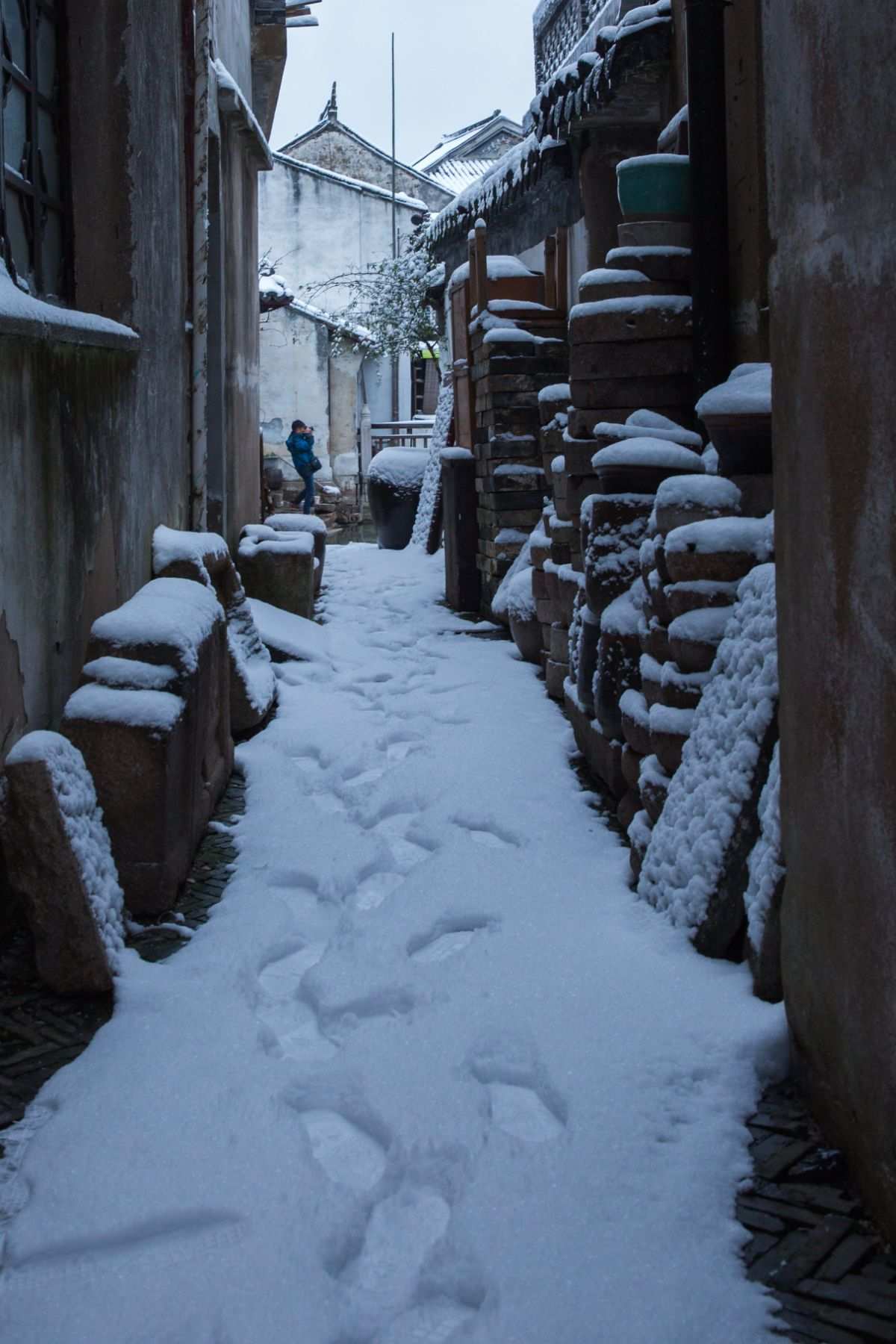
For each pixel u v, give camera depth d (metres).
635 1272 2.49
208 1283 2.48
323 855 4.93
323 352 28.03
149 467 5.96
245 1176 2.80
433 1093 3.12
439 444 14.47
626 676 5.24
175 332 6.66
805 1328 2.37
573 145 9.29
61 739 3.96
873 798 2.60
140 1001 3.70
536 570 7.57
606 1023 3.42
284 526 11.37
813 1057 3.03
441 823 5.23
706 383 5.91
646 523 5.56
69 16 5.45
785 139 3.03
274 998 3.80
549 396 7.80
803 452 3.00
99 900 3.84
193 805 4.84
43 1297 2.46
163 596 5.18
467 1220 2.64
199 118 6.96
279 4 13.14
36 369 4.26
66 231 5.56
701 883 3.80
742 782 3.70
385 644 9.09
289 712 7.24
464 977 3.76
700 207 5.78
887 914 2.55
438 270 18.06
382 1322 2.40
